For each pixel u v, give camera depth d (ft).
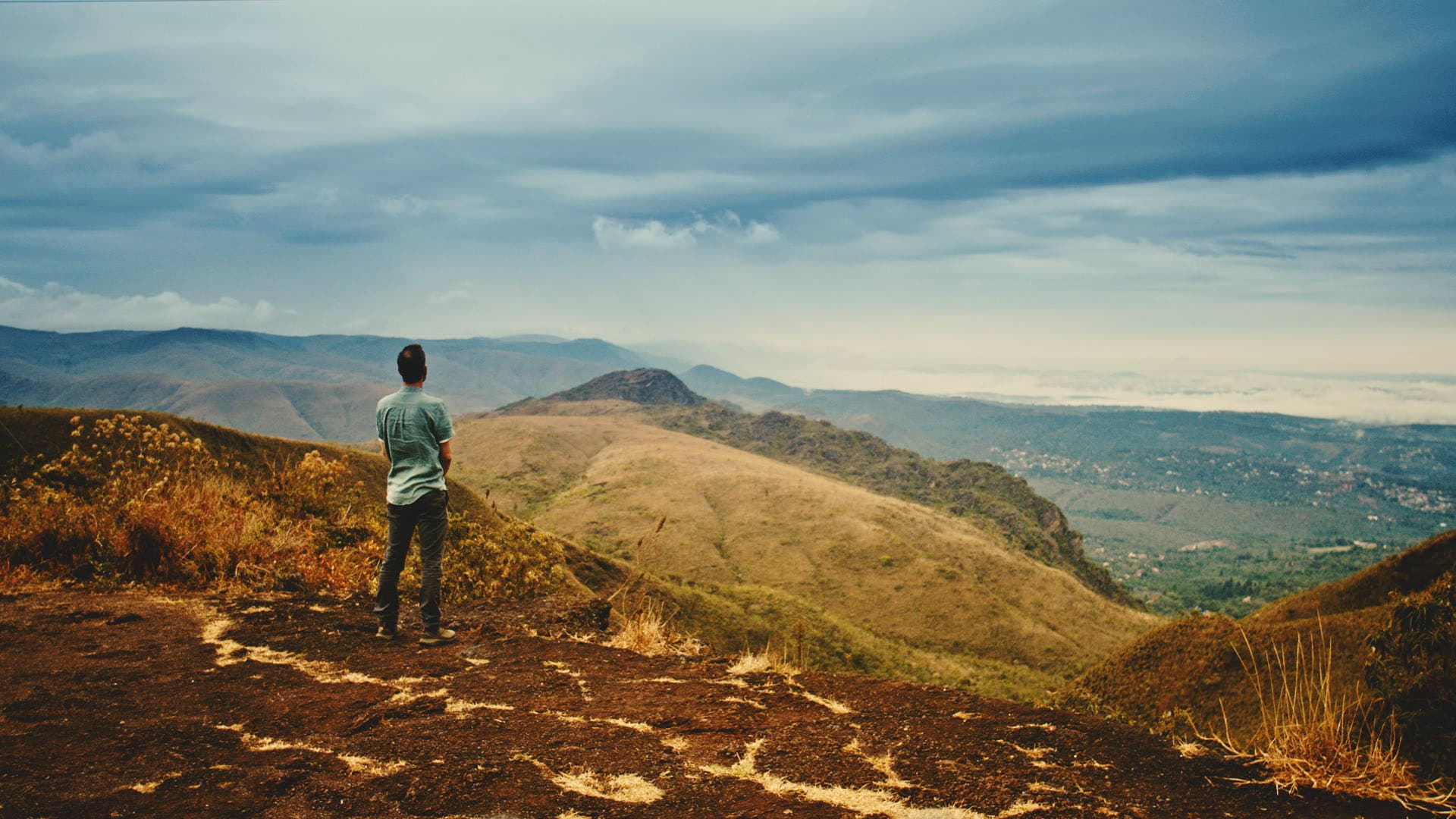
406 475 19.99
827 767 11.60
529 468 650.84
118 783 10.49
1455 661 11.08
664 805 10.18
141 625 19.65
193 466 34.83
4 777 10.46
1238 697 36.37
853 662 283.79
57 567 25.07
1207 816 9.86
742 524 480.23
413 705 14.40
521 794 10.42
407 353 20.48
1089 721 13.70
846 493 545.03
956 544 450.71
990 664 328.49
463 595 28.89
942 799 10.36
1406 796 10.32
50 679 15.21
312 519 34.19
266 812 9.73
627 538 452.76
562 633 21.59
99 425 34.09
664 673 17.33
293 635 19.39
